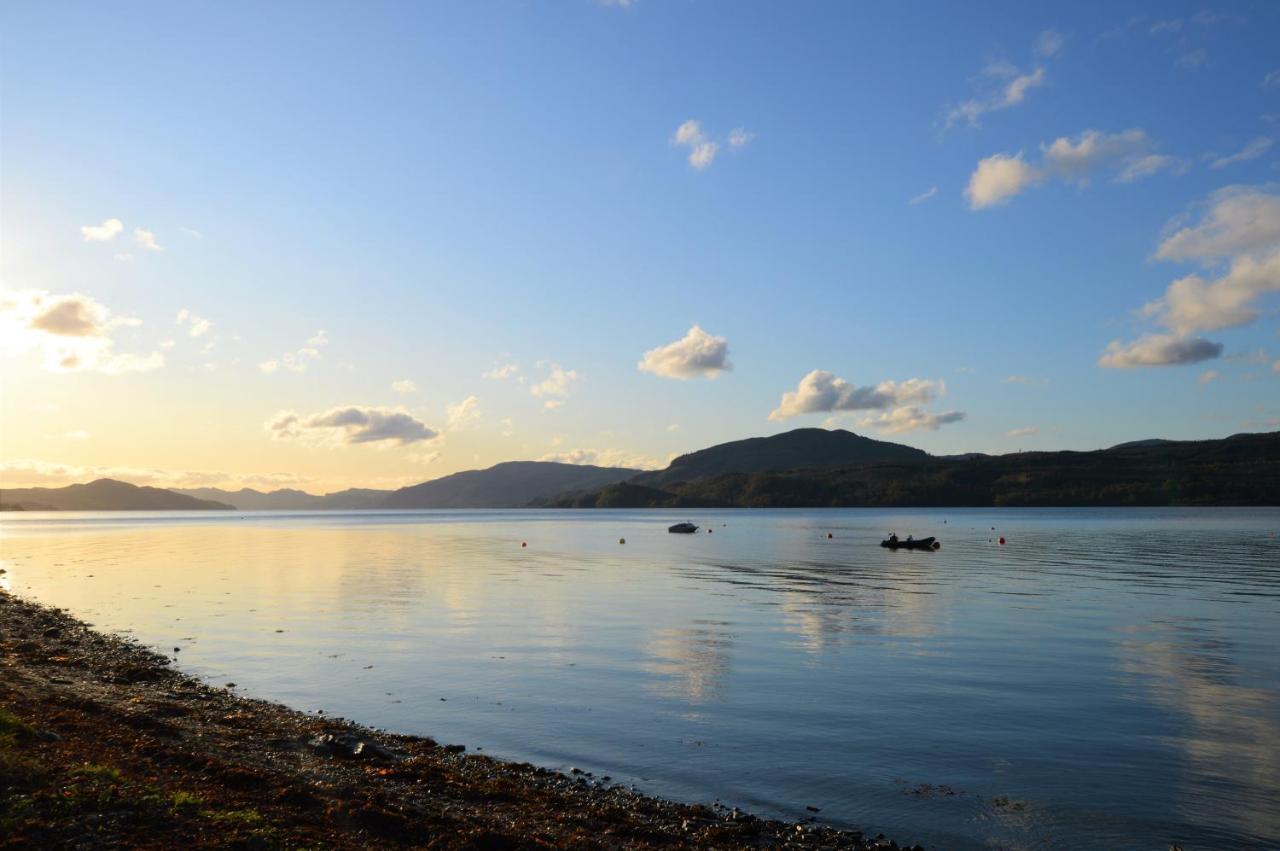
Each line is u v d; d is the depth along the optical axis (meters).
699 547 100.50
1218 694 23.69
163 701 20.25
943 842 13.62
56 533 146.62
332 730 18.31
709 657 28.91
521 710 21.44
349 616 38.53
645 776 16.61
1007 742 19.05
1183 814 14.78
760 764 17.38
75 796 11.16
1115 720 20.91
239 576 59.81
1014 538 115.75
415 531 159.12
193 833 10.62
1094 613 40.81
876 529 152.00
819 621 37.69
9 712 15.73
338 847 11.04
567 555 86.06
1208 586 53.81
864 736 19.38
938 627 36.06
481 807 14.05
